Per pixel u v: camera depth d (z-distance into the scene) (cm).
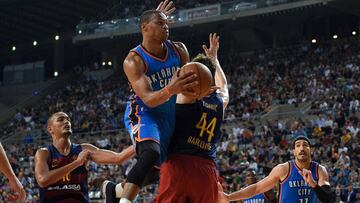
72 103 3991
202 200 508
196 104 515
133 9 4266
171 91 470
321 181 812
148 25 541
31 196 2498
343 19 3959
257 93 3303
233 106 3200
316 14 3781
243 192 823
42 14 4631
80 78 4559
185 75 461
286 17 3797
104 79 4350
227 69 3797
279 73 3512
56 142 726
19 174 2719
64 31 4869
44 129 3631
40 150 714
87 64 4906
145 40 546
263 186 831
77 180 717
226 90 607
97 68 4641
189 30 3969
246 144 2652
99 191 2261
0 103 4547
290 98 3133
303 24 4031
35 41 4950
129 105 553
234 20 3734
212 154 523
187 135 512
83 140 3350
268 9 3600
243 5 3669
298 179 817
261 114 3042
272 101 3136
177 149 511
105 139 3200
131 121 536
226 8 3719
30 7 4528
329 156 2303
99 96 3984
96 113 3709
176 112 516
